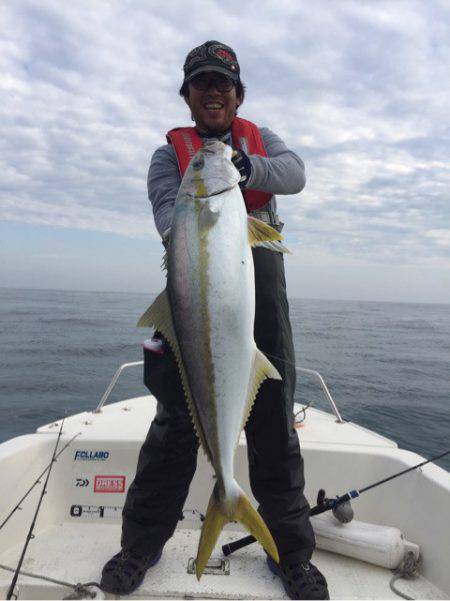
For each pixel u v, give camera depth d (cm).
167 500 253
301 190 245
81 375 1373
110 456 324
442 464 692
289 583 240
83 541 295
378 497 308
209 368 193
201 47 240
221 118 246
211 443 195
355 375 1457
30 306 5444
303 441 341
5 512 281
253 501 327
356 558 276
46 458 318
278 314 242
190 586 252
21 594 246
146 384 245
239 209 202
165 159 259
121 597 245
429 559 268
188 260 196
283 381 240
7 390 1163
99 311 4850
